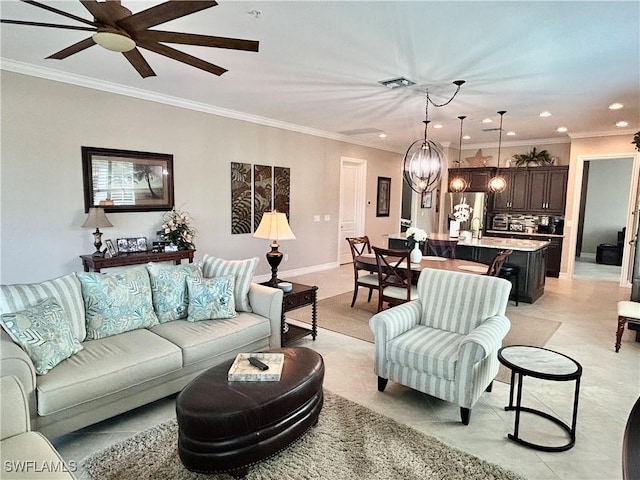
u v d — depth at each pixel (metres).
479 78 3.98
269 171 6.34
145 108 4.72
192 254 4.96
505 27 2.82
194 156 5.29
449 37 3.01
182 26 2.88
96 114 4.31
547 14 2.62
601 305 5.39
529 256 5.33
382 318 2.77
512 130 6.98
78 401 2.10
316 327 4.05
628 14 2.60
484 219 8.50
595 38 2.98
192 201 5.32
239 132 5.82
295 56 3.46
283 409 1.98
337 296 5.60
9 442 1.53
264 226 3.63
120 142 4.54
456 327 2.90
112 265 4.20
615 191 9.79
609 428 2.44
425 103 5.04
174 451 2.14
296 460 2.08
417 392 2.86
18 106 3.78
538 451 2.20
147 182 4.80
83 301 2.64
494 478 1.96
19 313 2.12
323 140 7.34
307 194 7.12
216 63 3.64
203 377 2.13
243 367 2.20
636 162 6.50
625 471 0.96
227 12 2.66
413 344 2.65
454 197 8.84
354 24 2.82
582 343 3.90
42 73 3.88
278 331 3.27
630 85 4.16
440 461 2.08
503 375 3.20
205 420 1.79
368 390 2.89
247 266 3.41
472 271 4.27
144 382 2.41
